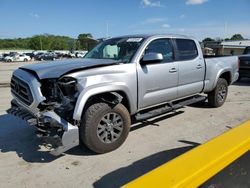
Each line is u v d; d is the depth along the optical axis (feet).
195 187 5.57
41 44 395.14
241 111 22.86
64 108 12.94
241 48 126.41
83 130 13.34
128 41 17.17
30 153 14.52
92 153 14.33
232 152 6.57
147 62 15.88
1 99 29.25
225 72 23.85
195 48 20.56
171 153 14.25
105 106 13.69
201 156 6.34
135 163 13.16
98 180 11.70
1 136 17.07
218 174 6.08
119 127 14.51
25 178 11.96
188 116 21.18
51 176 12.09
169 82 17.76
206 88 21.76
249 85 39.01
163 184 5.33
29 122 13.20
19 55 193.26
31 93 13.09
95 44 20.26
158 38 17.48
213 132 17.53
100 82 13.57
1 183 11.55
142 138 16.38
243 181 6.53
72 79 12.92
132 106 15.47
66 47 416.67
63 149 12.37
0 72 71.97
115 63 14.88
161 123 19.34
